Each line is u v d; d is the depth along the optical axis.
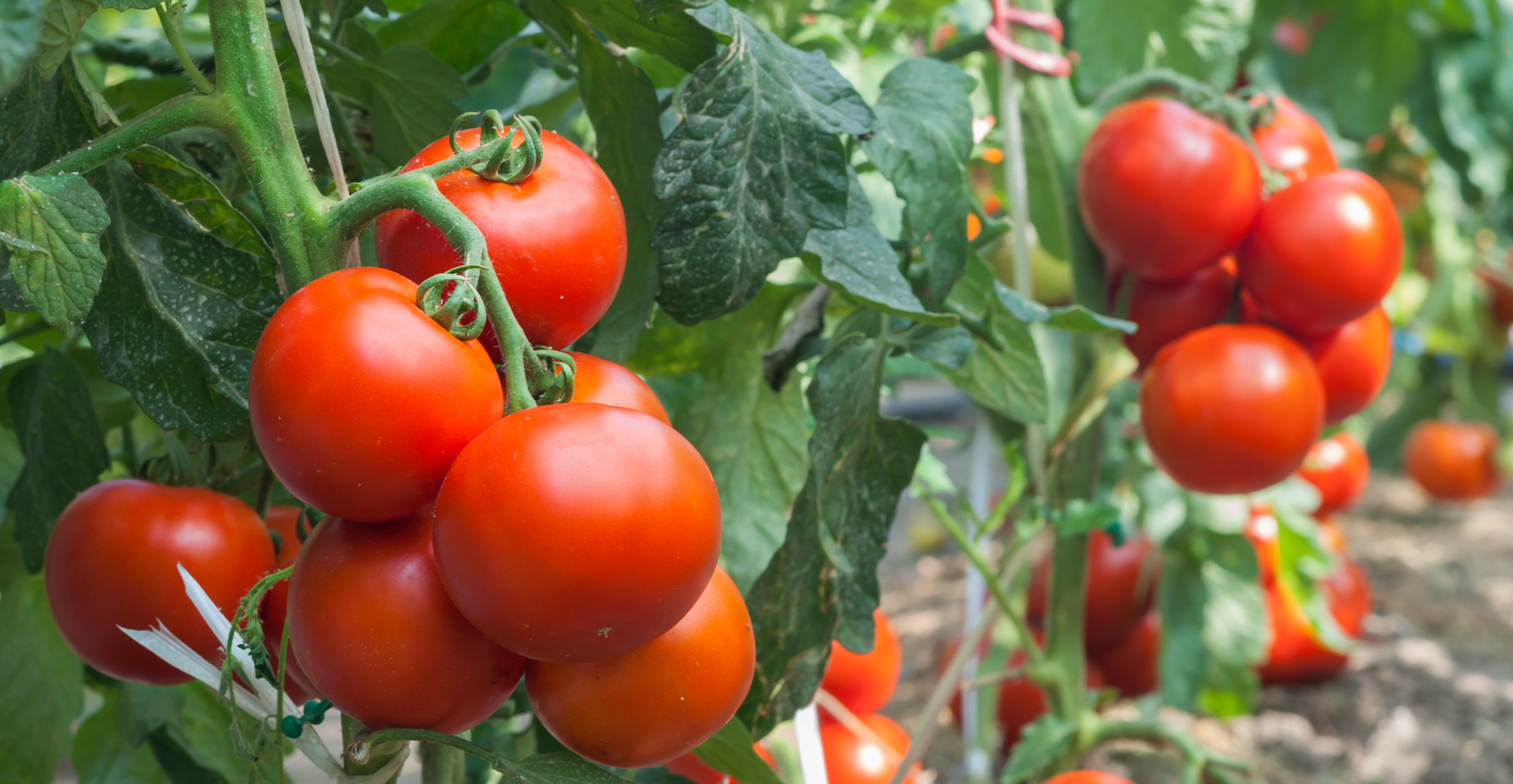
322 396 0.55
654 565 0.55
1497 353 2.29
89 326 0.62
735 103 0.63
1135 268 0.84
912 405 3.21
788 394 0.81
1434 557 2.27
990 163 1.00
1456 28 1.45
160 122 0.58
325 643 0.57
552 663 0.58
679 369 0.81
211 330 0.62
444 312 0.56
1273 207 0.82
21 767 0.77
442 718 0.58
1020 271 0.88
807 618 0.74
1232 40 0.94
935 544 2.38
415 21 0.76
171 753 0.79
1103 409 0.92
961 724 1.29
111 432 0.83
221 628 0.61
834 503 0.74
